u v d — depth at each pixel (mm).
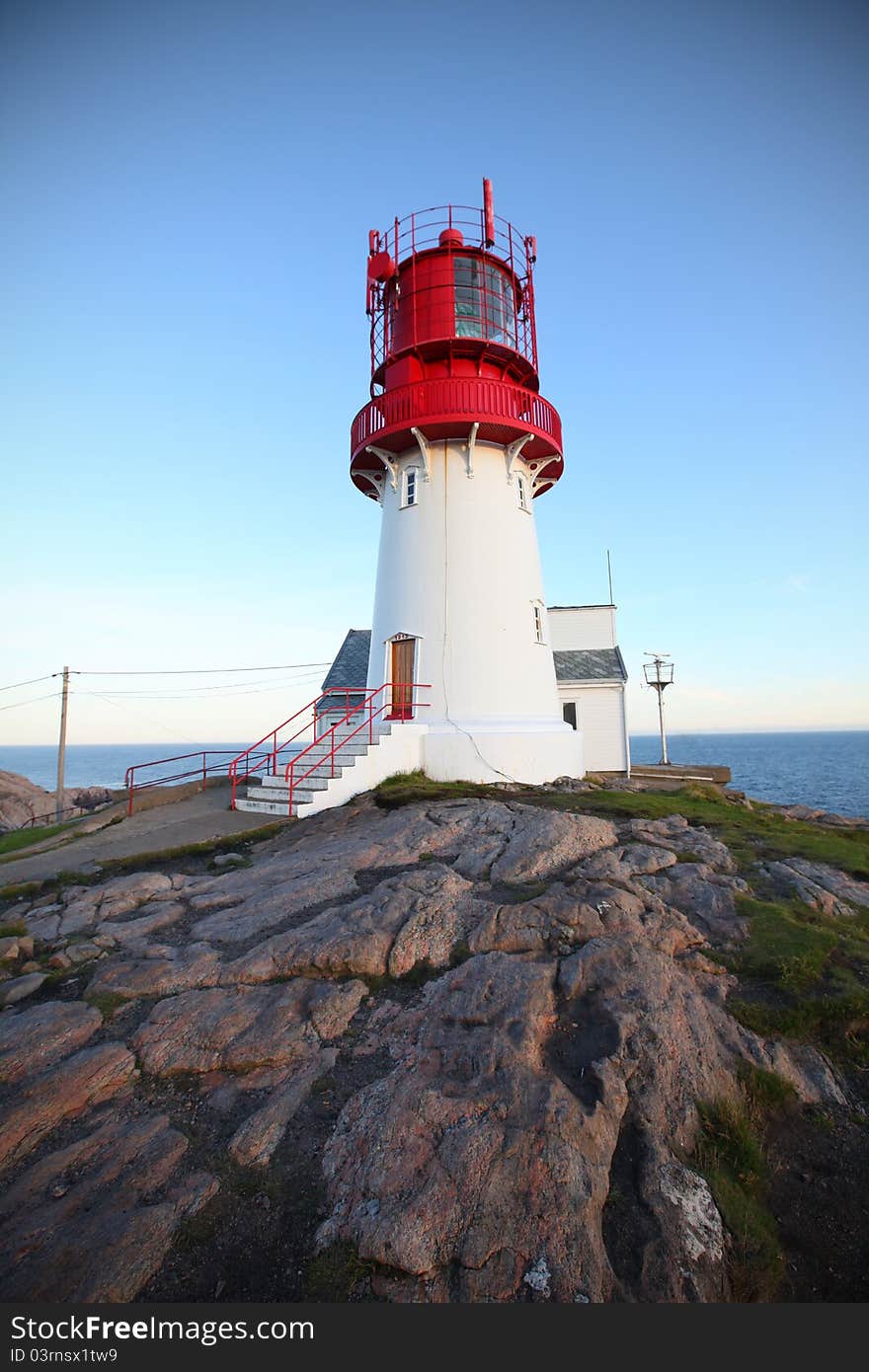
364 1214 4922
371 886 9945
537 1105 5539
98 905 10211
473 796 14703
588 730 28312
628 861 10156
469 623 17844
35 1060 6566
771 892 9836
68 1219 4973
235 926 9016
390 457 19406
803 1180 5711
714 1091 6191
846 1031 7109
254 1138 5637
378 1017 7070
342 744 17031
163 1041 6754
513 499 19000
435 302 18562
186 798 17797
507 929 8102
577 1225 4797
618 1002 6797
